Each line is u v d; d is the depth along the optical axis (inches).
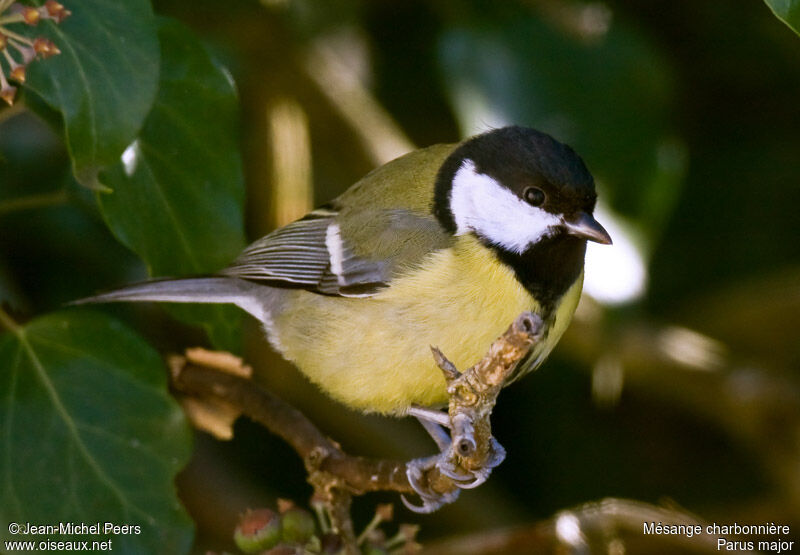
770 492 433.1
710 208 427.2
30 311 356.2
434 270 295.9
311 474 274.1
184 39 284.7
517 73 370.6
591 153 370.3
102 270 380.5
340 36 431.5
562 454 434.9
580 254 303.9
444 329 294.0
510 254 295.1
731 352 430.0
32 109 271.9
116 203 271.3
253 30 403.9
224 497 393.7
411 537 264.7
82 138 234.7
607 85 373.4
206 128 286.7
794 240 418.3
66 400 275.9
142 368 281.9
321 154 435.8
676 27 426.9
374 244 305.3
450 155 315.9
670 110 394.9
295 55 413.4
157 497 275.4
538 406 437.7
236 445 425.7
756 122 426.0
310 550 255.0
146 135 281.7
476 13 378.6
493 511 416.8
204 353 318.3
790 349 425.1
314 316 314.8
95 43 238.1
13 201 303.6
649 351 399.2
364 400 311.7
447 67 368.8
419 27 431.8
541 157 295.7
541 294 297.6
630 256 367.9
